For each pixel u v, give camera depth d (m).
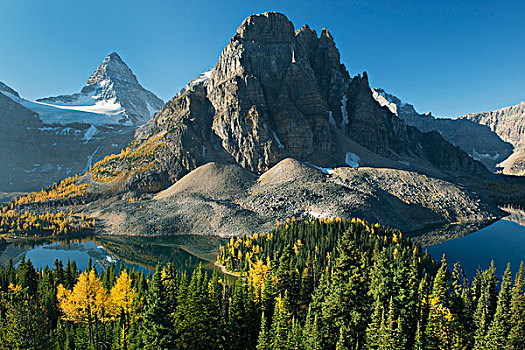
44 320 62.91
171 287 58.81
